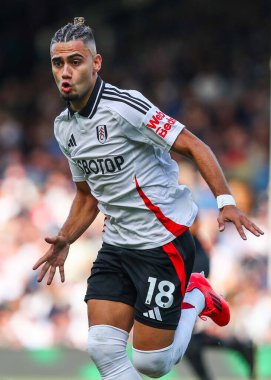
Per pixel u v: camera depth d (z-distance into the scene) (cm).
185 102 5025
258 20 5816
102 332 1731
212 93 5034
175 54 5588
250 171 4412
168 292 1741
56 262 1855
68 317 3697
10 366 3123
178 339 1789
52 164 4369
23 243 3869
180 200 1766
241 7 5900
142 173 1712
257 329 3578
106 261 1772
